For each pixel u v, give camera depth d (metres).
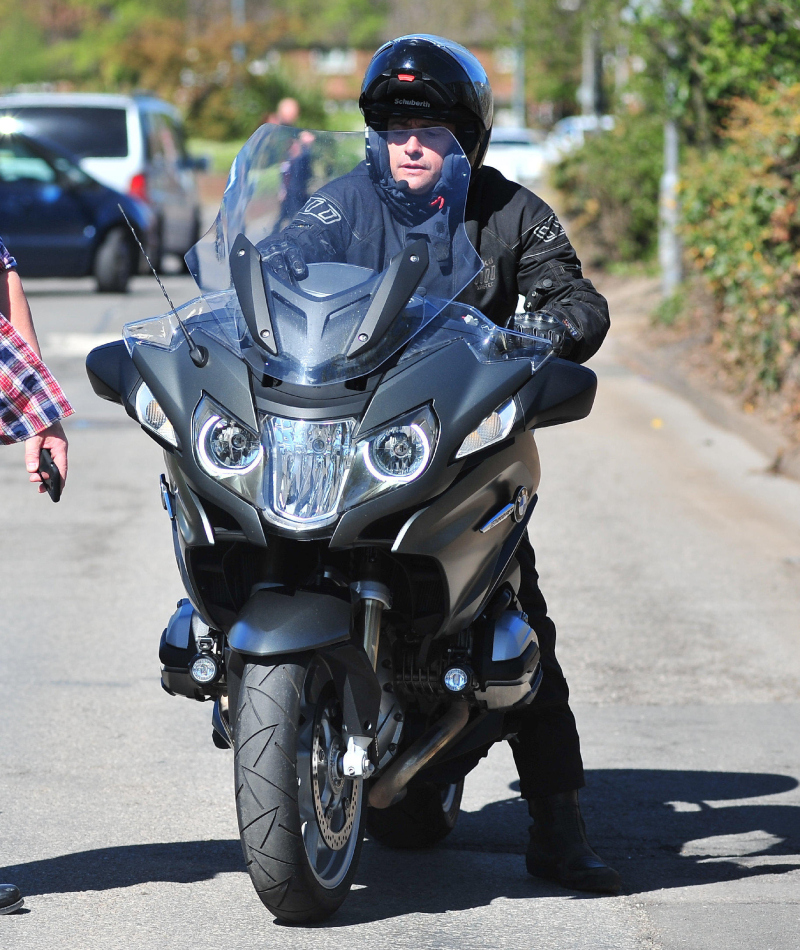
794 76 41.06
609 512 28.83
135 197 66.31
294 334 11.29
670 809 15.07
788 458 32.41
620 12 54.41
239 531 11.23
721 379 40.88
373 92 12.59
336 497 10.88
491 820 14.90
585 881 12.86
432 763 12.51
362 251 12.20
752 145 36.88
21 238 63.03
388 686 11.94
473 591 11.65
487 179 13.23
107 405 40.84
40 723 17.56
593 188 66.81
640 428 37.53
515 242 12.99
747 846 14.10
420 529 11.01
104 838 14.14
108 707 18.19
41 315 57.34
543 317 12.03
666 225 52.12
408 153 12.19
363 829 12.44
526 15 99.31
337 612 11.12
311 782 11.59
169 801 15.16
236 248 11.91
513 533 12.11
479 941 11.83
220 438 11.08
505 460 11.62
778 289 35.28
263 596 11.28
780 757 16.61
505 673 11.98
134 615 22.23
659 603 22.75
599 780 15.87
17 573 24.55
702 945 11.77
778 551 25.98
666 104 51.53
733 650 20.48
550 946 11.74
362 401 11.00
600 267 67.25
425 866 13.64
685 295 50.09
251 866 11.35
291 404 11.01
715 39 43.31
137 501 30.14
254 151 12.70
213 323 11.80
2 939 11.80
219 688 12.32
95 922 12.16
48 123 69.56
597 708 18.20
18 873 13.26
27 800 15.13
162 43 190.00
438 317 11.80
